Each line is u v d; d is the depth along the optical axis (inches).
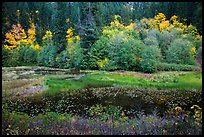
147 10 2363.4
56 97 828.0
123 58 1780.3
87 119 484.4
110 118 512.7
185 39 1533.0
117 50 1862.7
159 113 569.0
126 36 2041.1
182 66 1418.6
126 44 1814.7
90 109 645.9
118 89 973.2
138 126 372.5
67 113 607.2
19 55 2346.2
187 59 1454.2
